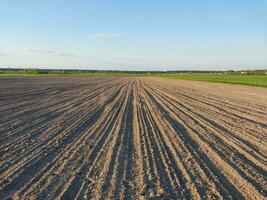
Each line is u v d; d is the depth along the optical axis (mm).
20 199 7734
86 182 8867
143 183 8867
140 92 41094
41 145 12688
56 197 7871
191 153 11961
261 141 14188
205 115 21594
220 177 9516
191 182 9031
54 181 8906
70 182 8844
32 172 9609
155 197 7965
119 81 76938
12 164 10328
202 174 9719
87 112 21766
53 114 20703
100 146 12648
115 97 33062
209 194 8227
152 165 10430
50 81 68062
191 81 82438
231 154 11992
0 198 7781
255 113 23250
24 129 15773
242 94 40500
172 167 10297
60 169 9883
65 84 57344
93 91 41531
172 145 13070
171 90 46844
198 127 17125
